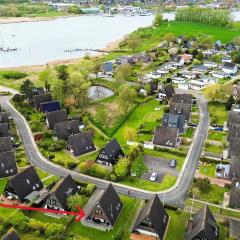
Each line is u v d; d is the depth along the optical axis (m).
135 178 128.62
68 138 148.50
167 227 105.25
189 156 143.62
